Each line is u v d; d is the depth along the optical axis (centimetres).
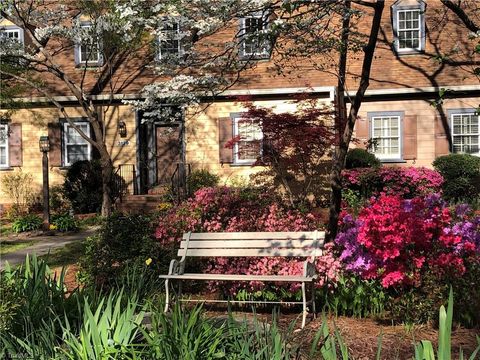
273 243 670
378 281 607
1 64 1672
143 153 1902
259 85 1795
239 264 718
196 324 406
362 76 812
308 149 1330
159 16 1007
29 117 1944
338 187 798
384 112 1817
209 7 874
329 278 634
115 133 1895
